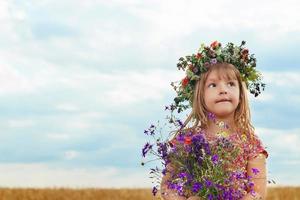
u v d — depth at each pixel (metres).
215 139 2.62
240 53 2.76
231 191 2.52
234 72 2.71
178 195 2.59
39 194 8.16
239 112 2.73
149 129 2.62
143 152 2.60
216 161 2.51
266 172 2.69
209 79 2.71
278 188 7.88
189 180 2.53
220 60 2.74
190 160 2.55
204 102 2.73
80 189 8.75
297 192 7.54
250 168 2.66
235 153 2.59
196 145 2.53
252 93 2.80
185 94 2.79
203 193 2.53
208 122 2.72
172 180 2.59
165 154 2.58
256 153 2.67
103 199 8.03
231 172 2.54
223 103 2.67
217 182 2.50
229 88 2.69
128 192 8.30
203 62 2.75
